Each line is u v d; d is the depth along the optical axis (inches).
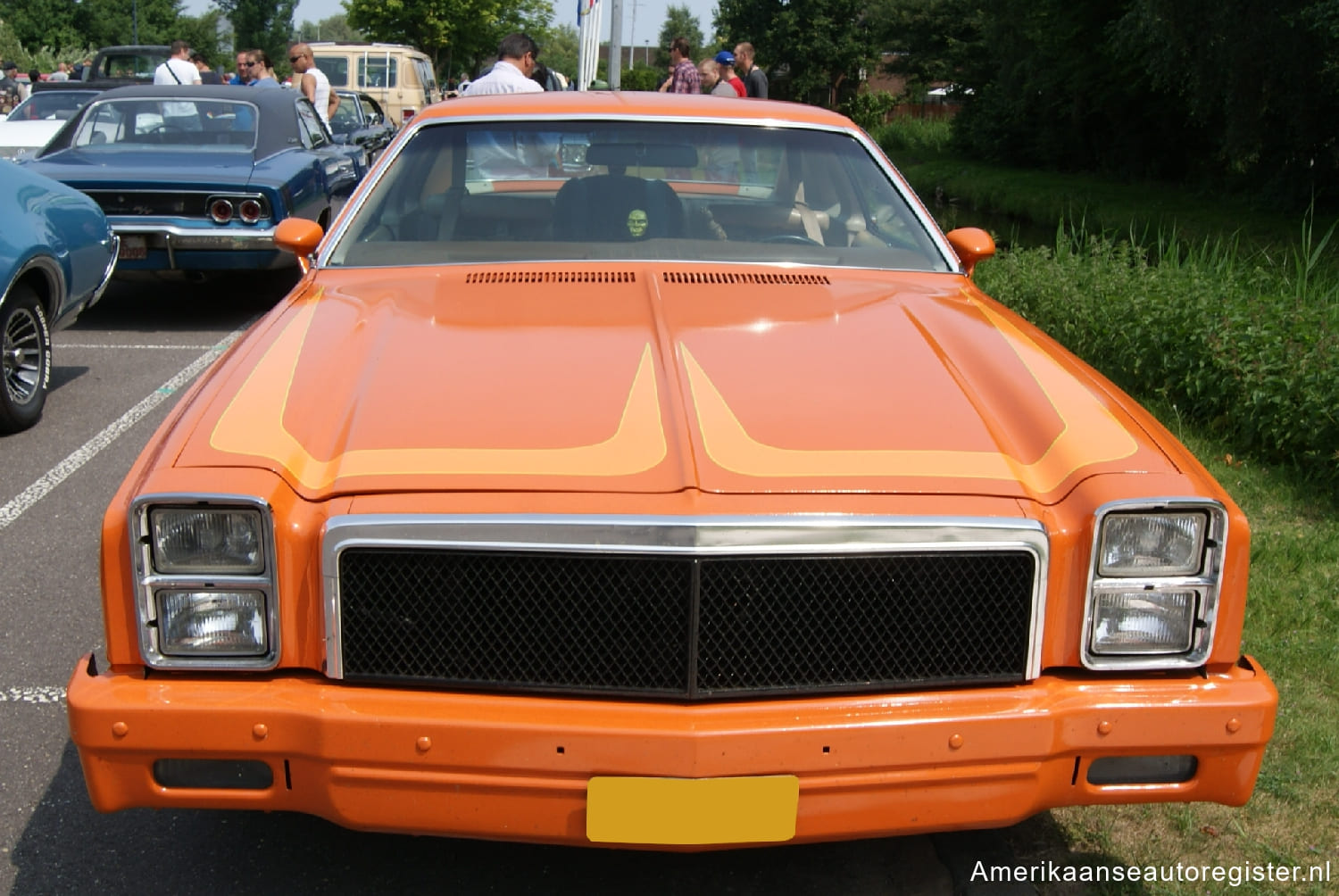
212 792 81.7
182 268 295.3
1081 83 1037.8
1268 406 206.8
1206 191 879.7
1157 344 235.6
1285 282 282.8
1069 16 1013.2
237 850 103.4
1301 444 201.6
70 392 247.9
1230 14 639.8
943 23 1784.0
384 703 79.7
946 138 1578.5
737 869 102.6
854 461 86.1
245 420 88.9
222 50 3144.7
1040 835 107.6
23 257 207.9
